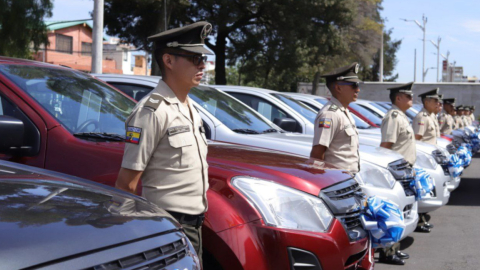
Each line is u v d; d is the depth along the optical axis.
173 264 2.04
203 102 6.03
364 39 42.84
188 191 2.85
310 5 27.73
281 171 3.60
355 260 3.68
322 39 29.83
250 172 3.50
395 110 6.91
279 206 3.35
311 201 3.46
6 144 2.99
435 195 7.59
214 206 3.26
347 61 42.47
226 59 33.34
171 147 2.81
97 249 1.77
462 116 19.89
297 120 7.97
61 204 1.96
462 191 11.35
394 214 3.94
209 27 2.89
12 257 1.54
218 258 3.20
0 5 21.78
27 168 2.58
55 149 3.50
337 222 3.51
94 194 2.23
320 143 4.88
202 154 2.94
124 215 2.04
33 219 1.75
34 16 22.22
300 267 3.26
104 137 3.66
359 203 3.81
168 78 2.88
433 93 9.49
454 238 7.18
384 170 5.65
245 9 29.03
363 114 11.97
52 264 1.62
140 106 2.80
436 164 7.74
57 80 4.08
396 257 5.93
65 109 3.81
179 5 27.36
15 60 4.11
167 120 2.80
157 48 2.88
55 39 44.53
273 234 3.23
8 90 3.64
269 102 8.12
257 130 6.04
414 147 6.96
